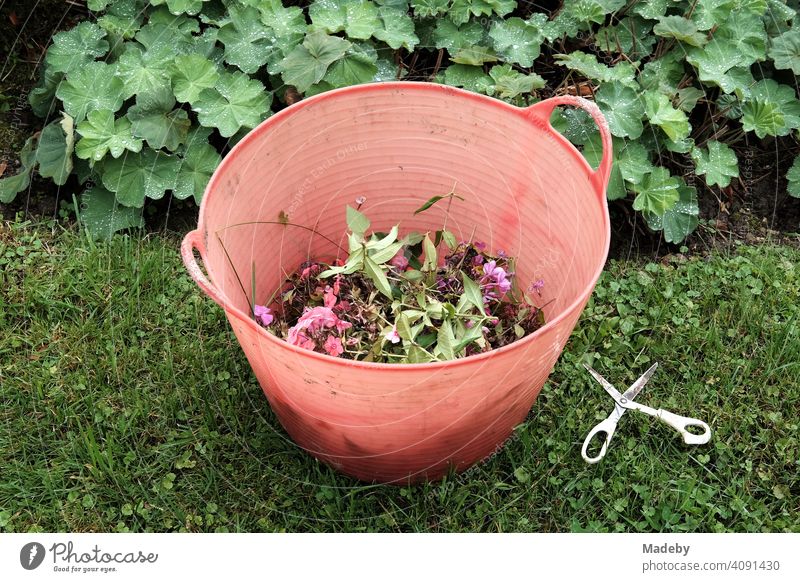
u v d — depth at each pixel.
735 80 2.23
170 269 2.04
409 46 2.12
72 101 2.07
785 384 1.88
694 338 1.95
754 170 2.35
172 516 1.65
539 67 2.37
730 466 1.74
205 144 2.08
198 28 2.19
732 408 1.85
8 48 2.37
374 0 2.24
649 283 2.05
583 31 2.38
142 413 1.77
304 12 2.38
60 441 1.73
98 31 2.18
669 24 2.16
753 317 1.99
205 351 1.88
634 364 1.91
